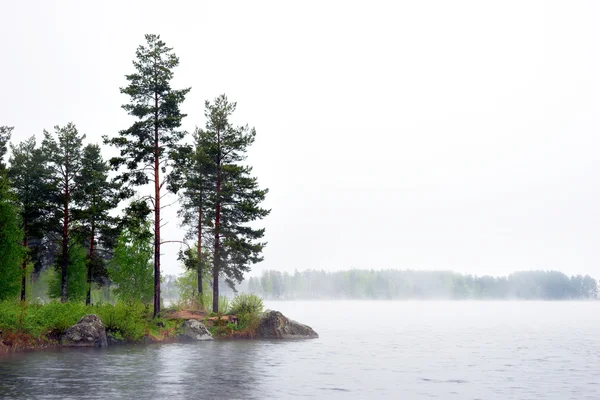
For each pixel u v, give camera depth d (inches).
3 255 1422.2
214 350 1267.2
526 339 1843.0
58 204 1855.3
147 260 1857.8
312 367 983.0
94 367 918.4
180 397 651.5
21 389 694.5
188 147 1592.0
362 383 796.0
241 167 1868.8
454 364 1069.8
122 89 1567.4
